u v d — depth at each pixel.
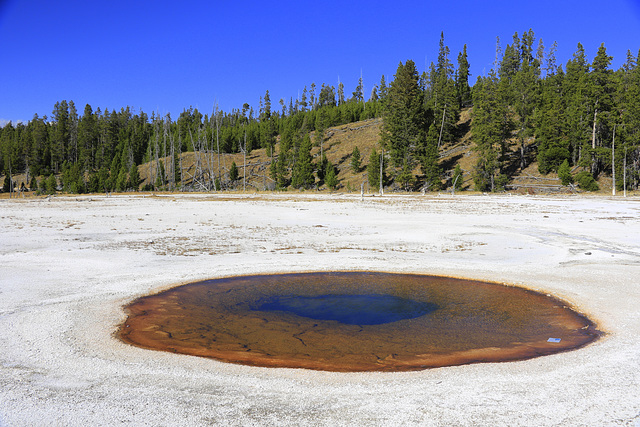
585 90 70.31
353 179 88.81
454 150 89.44
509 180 72.69
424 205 44.81
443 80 103.44
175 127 149.38
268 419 4.98
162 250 17.92
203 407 5.28
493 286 12.25
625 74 82.00
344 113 136.75
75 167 109.56
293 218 31.66
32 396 5.54
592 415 5.06
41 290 11.30
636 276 12.86
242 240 20.89
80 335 8.00
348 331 8.52
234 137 136.12
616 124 64.94
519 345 7.67
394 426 4.81
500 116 71.69
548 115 71.81
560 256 16.33
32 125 155.38
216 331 8.49
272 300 10.83
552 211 36.19
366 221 29.38
